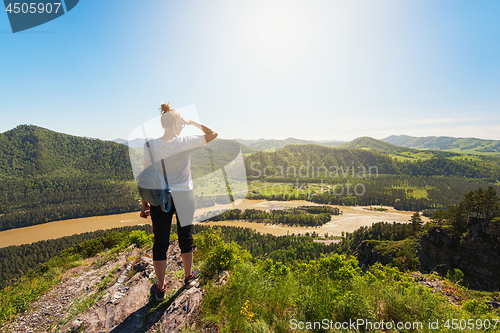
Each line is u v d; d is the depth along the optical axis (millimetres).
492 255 59625
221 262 3461
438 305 2980
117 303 2977
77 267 8180
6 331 3975
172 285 3275
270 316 2500
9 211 194125
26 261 100188
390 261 74125
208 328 2377
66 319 3672
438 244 67125
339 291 2934
